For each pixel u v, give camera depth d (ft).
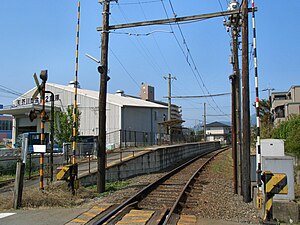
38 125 141.08
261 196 29.32
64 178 37.17
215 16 41.45
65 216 26.94
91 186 46.60
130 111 137.69
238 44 44.57
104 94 43.68
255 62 31.35
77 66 40.96
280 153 33.50
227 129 324.19
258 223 25.98
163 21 42.78
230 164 87.56
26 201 31.53
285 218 27.30
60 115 103.14
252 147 106.01
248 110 36.91
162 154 81.00
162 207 33.24
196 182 52.26
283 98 176.45
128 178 59.00
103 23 44.11
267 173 24.50
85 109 137.39
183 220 26.17
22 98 154.30
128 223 24.68
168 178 57.21
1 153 71.10
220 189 44.96
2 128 234.58
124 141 119.96
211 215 28.86
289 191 28.99
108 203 33.35
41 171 36.50
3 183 48.60
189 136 195.31
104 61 43.80
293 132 49.42
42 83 37.88
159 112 159.33
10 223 24.88
